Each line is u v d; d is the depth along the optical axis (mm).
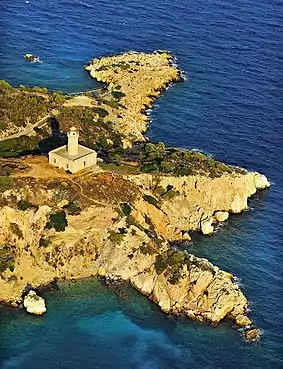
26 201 161000
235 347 141500
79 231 160250
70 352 139375
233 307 148125
